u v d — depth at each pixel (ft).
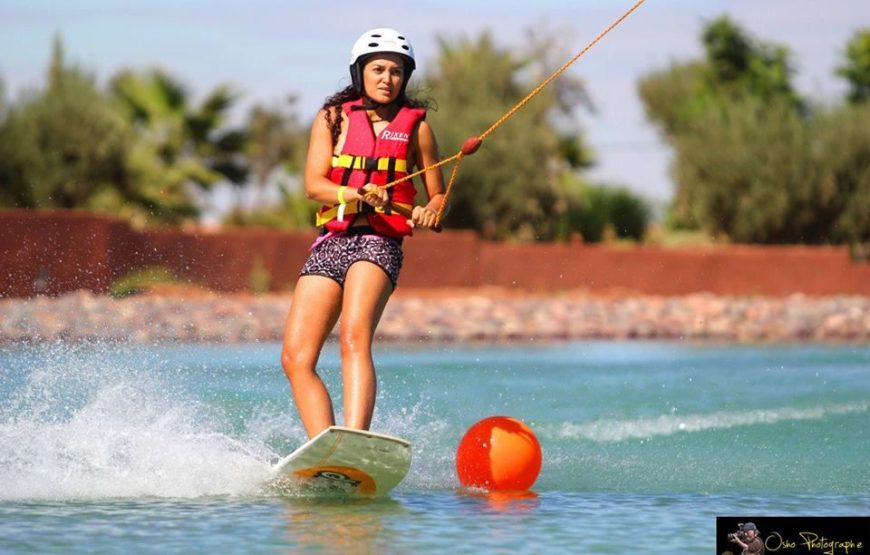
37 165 285.84
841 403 84.23
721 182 347.97
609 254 282.15
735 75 456.04
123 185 300.40
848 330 204.23
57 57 304.91
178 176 315.17
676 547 39.06
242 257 256.32
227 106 343.67
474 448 51.34
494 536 40.40
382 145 52.37
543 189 346.74
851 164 339.36
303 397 50.01
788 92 451.12
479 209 337.93
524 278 278.87
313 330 50.96
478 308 212.02
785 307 224.33
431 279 272.72
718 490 51.34
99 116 294.66
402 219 52.42
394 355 140.26
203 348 146.20
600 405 83.30
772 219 341.82
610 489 51.47
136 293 232.53
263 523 42.09
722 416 77.56
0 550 37.55
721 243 351.67
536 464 51.29
